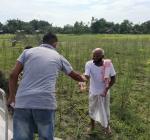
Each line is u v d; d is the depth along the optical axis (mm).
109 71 2930
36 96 1989
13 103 2072
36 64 2027
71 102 3891
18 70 2062
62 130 3096
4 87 2975
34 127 2039
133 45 11102
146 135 3020
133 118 3410
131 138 2980
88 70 2947
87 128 3170
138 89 4695
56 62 2059
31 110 1993
